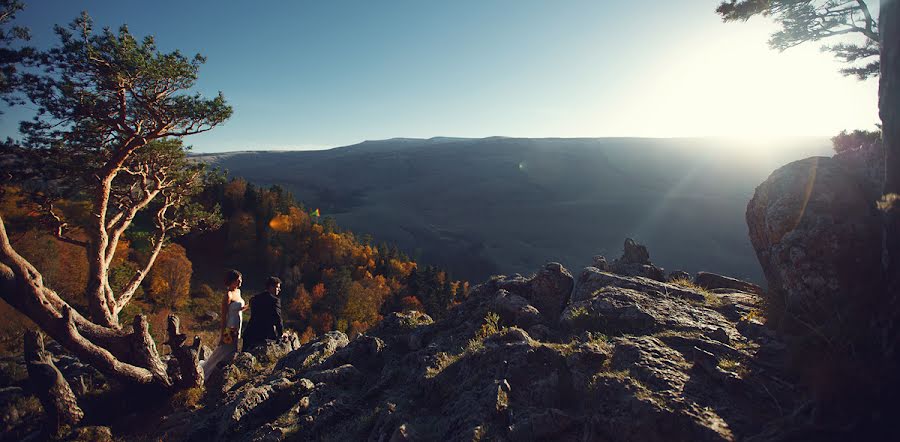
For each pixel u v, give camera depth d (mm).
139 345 8875
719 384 4164
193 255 103188
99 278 12125
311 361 8523
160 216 17156
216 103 13078
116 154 12781
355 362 8055
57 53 11727
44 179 13938
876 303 3854
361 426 5418
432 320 10477
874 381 3154
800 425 3225
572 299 9180
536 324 7312
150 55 12438
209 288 81000
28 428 7695
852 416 3094
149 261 16266
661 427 3627
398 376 6797
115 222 14242
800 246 5234
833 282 4688
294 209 121188
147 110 13062
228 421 6109
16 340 28922
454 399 5148
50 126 13156
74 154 14039
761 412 3672
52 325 7910
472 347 6266
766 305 5820
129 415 7871
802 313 4980
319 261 114188
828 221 5180
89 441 6879
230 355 9016
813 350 4035
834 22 8953
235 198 115312
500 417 4383
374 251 132375
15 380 10141
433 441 4395
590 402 4406
